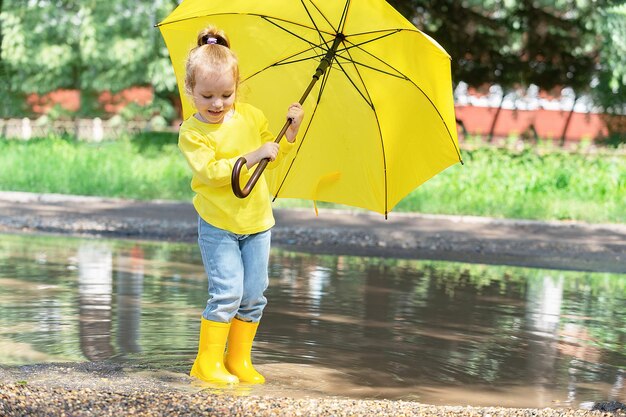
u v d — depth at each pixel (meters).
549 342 6.55
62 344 5.75
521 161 23.28
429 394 4.98
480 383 5.28
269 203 5.21
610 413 4.47
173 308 7.12
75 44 32.75
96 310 6.93
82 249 10.77
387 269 10.16
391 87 5.20
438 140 5.14
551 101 40.06
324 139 5.45
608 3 27.41
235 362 5.16
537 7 28.73
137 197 17.80
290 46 5.38
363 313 7.34
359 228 13.87
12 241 11.31
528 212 17.14
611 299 8.77
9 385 4.41
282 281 8.84
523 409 4.50
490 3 27.38
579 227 15.55
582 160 24.41
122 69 32.03
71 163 21.47
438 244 12.71
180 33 5.32
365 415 4.20
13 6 31.73
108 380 4.86
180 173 20.80
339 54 5.26
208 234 5.07
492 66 31.77
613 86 27.91
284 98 5.45
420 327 6.88
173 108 36.34
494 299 8.41
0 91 35.88
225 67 4.85
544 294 8.90
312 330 6.55
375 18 4.97
